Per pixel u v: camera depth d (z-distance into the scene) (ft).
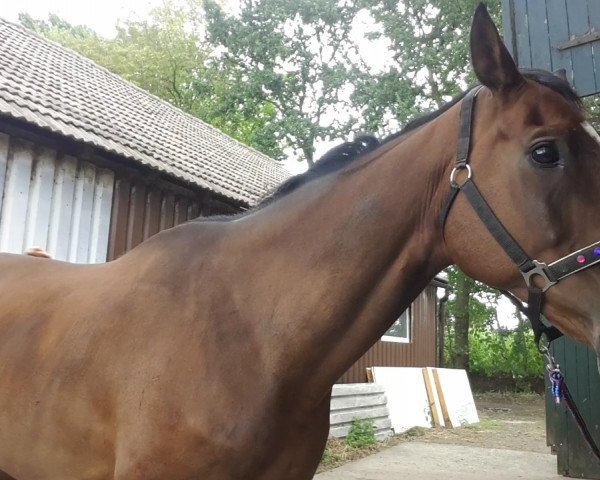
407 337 34.12
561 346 14.03
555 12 13.39
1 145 14.61
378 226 4.40
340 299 4.36
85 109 19.97
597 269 3.67
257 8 45.91
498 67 4.08
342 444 20.40
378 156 4.67
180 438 4.12
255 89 45.93
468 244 4.04
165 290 4.74
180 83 66.39
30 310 5.50
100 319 4.86
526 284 3.88
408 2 41.42
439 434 25.88
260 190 25.00
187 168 20.34
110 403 4.50
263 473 4.30
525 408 40.73
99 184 17.21
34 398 4.93
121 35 67.05
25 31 27.86
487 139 4.09
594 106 13.07
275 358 4.35
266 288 4.56
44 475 4.97
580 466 13.76
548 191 3.77
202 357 4.29
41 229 15.56
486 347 54.80
